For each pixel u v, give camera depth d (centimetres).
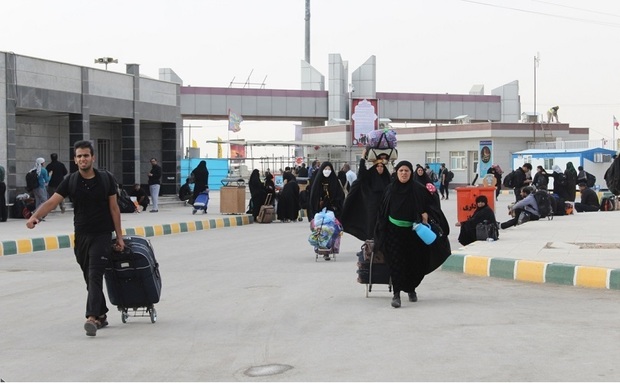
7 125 2816
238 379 734
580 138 6334
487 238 1789
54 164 2934
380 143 1181
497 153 6059
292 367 769
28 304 1212
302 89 6544
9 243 1964
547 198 2472
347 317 1024
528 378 700
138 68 3594
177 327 993
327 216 1722
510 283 1332
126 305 1005
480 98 6794
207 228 2753
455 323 966
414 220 1074
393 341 869
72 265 1722
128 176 3575
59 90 3077
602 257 1447
